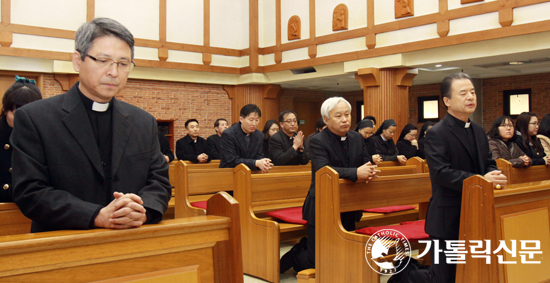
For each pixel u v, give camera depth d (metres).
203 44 13.48
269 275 3.98
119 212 1.54
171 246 1.64
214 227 1.72
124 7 12.28
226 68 13.83
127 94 12.55
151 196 1.81
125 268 1.55
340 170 3.49
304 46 12.58
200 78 13.61
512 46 8.77
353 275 3.23
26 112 1.71
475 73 13.02
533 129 5.54
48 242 1.40
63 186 1.72
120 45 1.77
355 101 17.50
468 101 2.81
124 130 1.87
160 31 12.76
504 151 5.36
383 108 10.83
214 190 4.83
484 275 2.53
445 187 2.89
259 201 4.36
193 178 4.68
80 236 1.46
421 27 10.02
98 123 1.84
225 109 14.29
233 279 1.75
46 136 1.70
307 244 3.96
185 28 13.19
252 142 5.15
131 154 1.86
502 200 2.75
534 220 2.97
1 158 2.56
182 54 13.12
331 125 3.64
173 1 12.98
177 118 13.37
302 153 5.86
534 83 13.34
